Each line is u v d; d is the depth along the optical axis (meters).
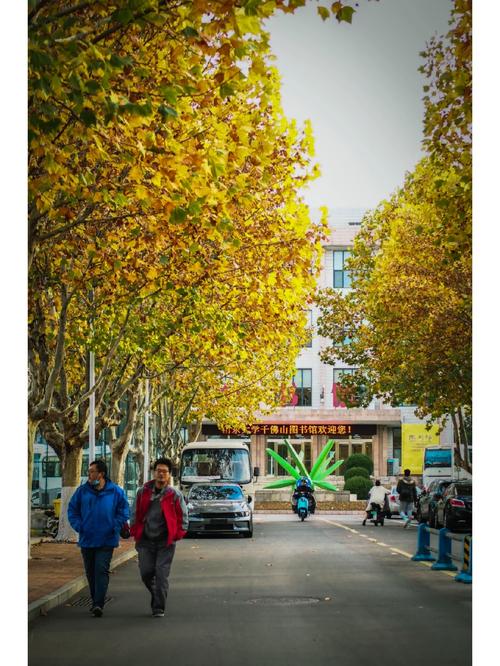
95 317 23.75
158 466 13.84
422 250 34.34
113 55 11.64
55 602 14.88
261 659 10.42
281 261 22.00
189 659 10.48
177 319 24.69
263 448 83.44
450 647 11.10
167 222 17.83
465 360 34.12
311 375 84.00
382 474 82.56
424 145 18.81
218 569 20.70
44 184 13.70
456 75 16.27
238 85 13.09
